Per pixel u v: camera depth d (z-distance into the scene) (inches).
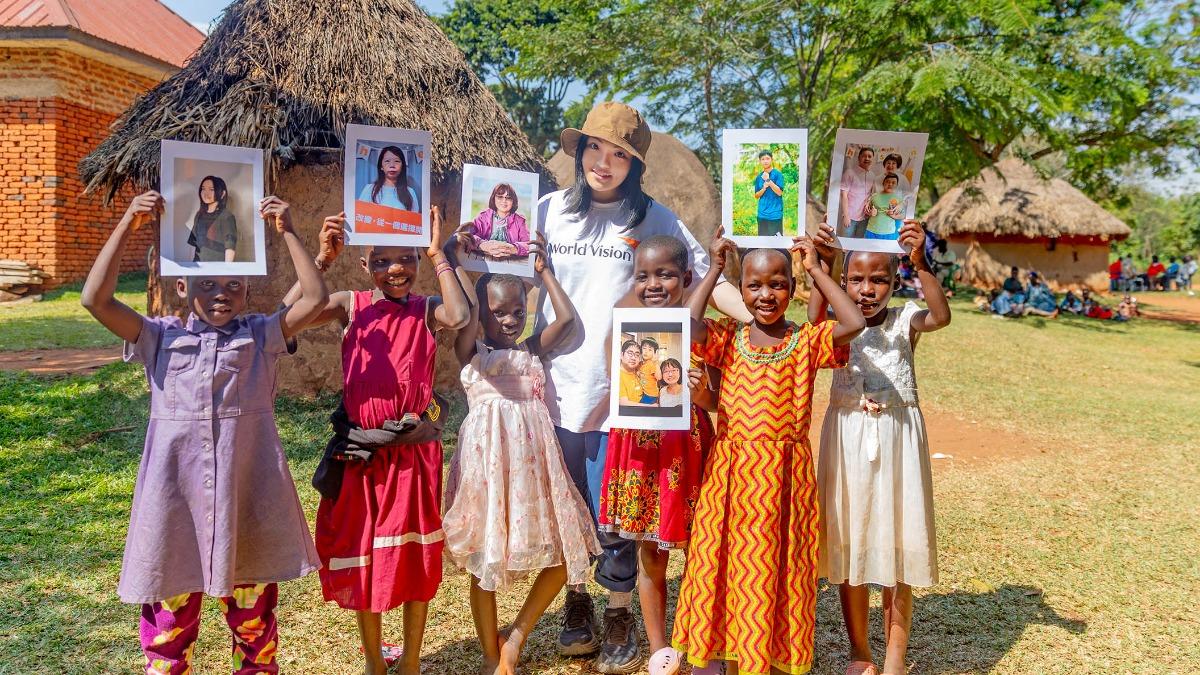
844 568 124.2
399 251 117.0
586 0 649.6
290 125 260.4
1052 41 631.8
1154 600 161.9
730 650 114.8
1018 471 263.1
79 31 518.3
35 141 536.7
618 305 131.9
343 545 112.9
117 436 232.2
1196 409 378.9
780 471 114.7
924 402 367.2
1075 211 921.5
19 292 516.7
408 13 297.0
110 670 121.7
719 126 631.8
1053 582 170.2
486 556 115.0
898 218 123.9
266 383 107.0
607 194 134.3
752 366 117.5
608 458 125.7
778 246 125.4
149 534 99.8
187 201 103.1
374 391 113.0
